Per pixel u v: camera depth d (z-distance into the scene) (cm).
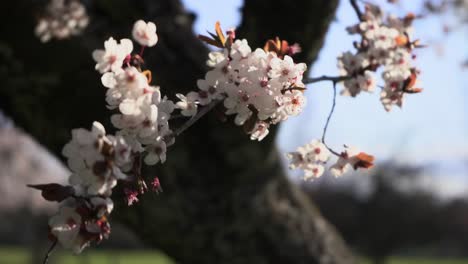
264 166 408
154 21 408
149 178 387
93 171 150
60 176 2614
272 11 364
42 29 383
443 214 2511
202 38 192
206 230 404
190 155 394
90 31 395
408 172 2505
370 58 264
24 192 2553
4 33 388
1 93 397
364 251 2548
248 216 410
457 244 2861
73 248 159
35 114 398
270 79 188
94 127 151
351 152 233
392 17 300
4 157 2530
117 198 355
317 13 359
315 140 237
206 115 386
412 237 2533
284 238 419
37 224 2319
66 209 158
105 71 166
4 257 2772
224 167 398
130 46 168
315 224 436
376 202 2516
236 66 188
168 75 395
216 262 412
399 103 256
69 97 392
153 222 396
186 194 396
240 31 378
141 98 164
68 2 388
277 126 385
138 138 170
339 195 2611
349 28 288
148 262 2867
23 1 382
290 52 201
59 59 389
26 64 389
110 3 403
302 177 237
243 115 189
